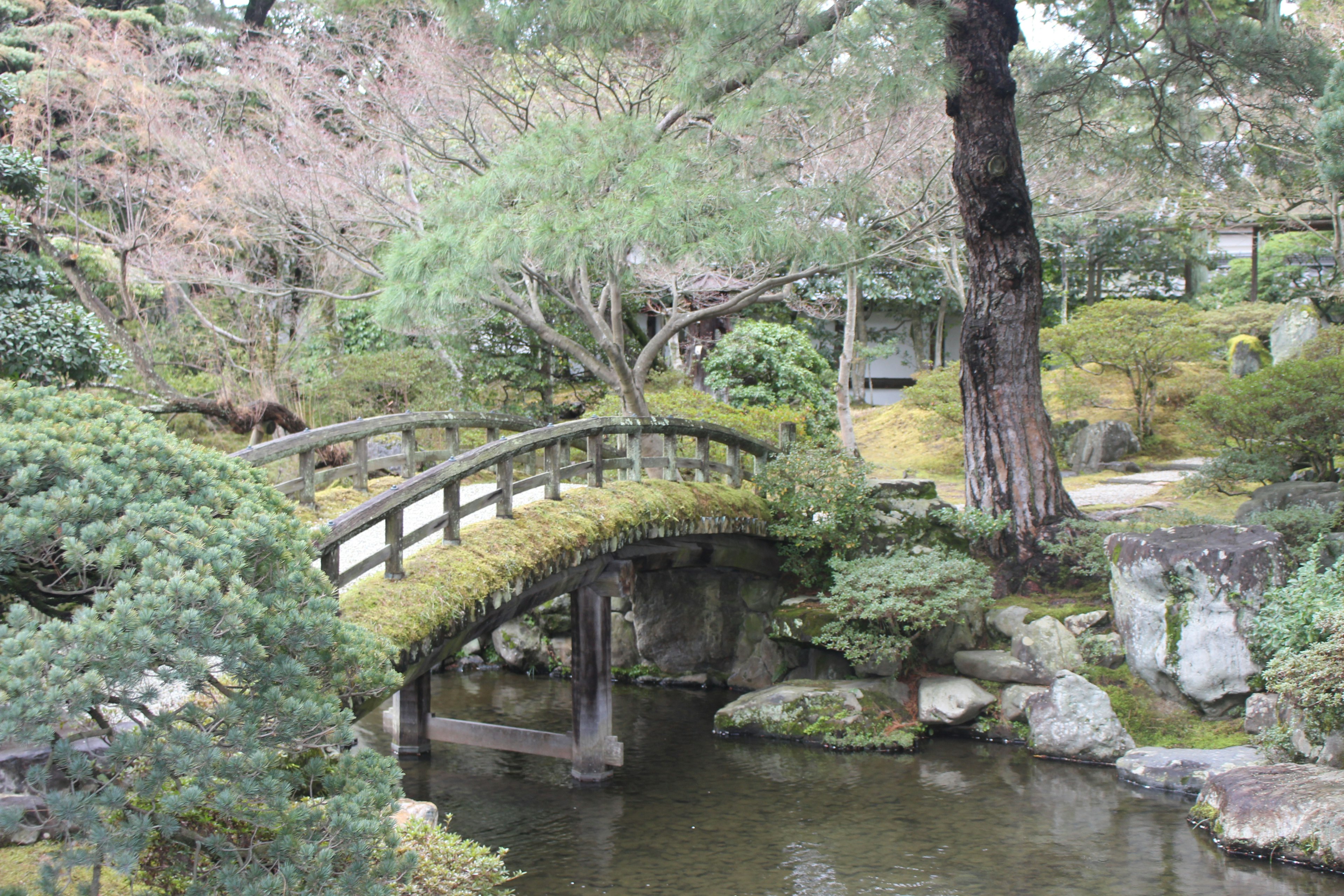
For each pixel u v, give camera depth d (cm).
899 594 1073
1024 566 1179
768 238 985
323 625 398
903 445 2183
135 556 373
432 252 995
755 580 1292
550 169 974
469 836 804
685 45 1022
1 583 400
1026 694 1055
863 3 1022
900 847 773
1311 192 1981
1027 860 744
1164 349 1902
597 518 873
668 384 1758
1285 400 1266
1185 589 991
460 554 720
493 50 1207
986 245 1191
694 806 869
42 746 421
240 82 1552
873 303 2823
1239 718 972
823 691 1095
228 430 1670
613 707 1218
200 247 1557
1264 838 746
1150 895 684
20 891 353
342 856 378
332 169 1320
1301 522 1077
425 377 1706
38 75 1579
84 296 1460
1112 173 1406
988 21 1152
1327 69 1243
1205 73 1340
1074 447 1959
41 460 379
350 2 1385
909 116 1195
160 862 413
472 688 1311
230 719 368
